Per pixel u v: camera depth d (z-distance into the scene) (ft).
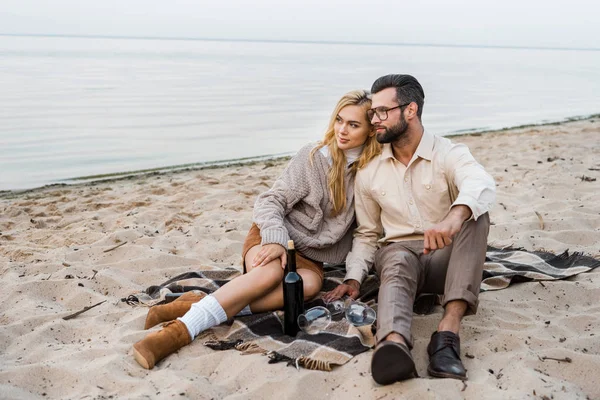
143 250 14.37
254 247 10.69
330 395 8.26
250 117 45.93
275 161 29.55
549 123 44.62
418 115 10.07
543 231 15.20
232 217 17.88
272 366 8.80
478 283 9.25
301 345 9.22
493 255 13.33
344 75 101.86
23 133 35.68
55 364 8.84
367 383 8.32
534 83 91.20
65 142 33.63
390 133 9.94
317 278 10.82
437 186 10.27
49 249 14.83
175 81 78.64
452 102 59.72
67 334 10.25
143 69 104.47
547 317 10.53
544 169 23.32
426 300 10.90
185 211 18.44
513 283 11.93
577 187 19.97
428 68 134.62
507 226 15.64
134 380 8.44
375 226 11.10
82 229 16.39
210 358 9.11
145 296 11.79
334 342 9.21
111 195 21.40
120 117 43.68
